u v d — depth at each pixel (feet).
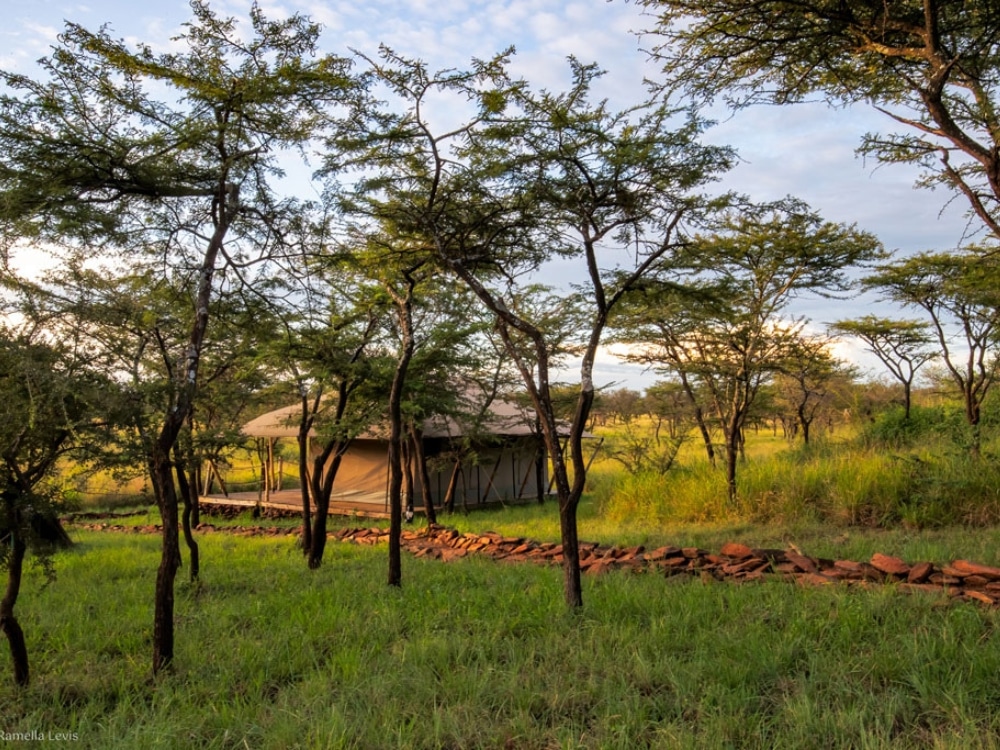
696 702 14.88
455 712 15.01
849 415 81.51
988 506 38.14
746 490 46.68
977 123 26.27
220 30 20.58
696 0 22.81
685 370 48.70
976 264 44.39
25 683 18.02
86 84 19.51
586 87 23.24
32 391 16.44
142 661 19.98
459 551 40.42
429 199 26.07
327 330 36.14
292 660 19.11
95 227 21.63
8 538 18.62
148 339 22.17
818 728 13.30
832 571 26.43
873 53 23.80
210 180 21.70
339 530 56.44
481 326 47.75
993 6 22.57
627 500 53.78
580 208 24.70
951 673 15.29
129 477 21.71
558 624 21.15
